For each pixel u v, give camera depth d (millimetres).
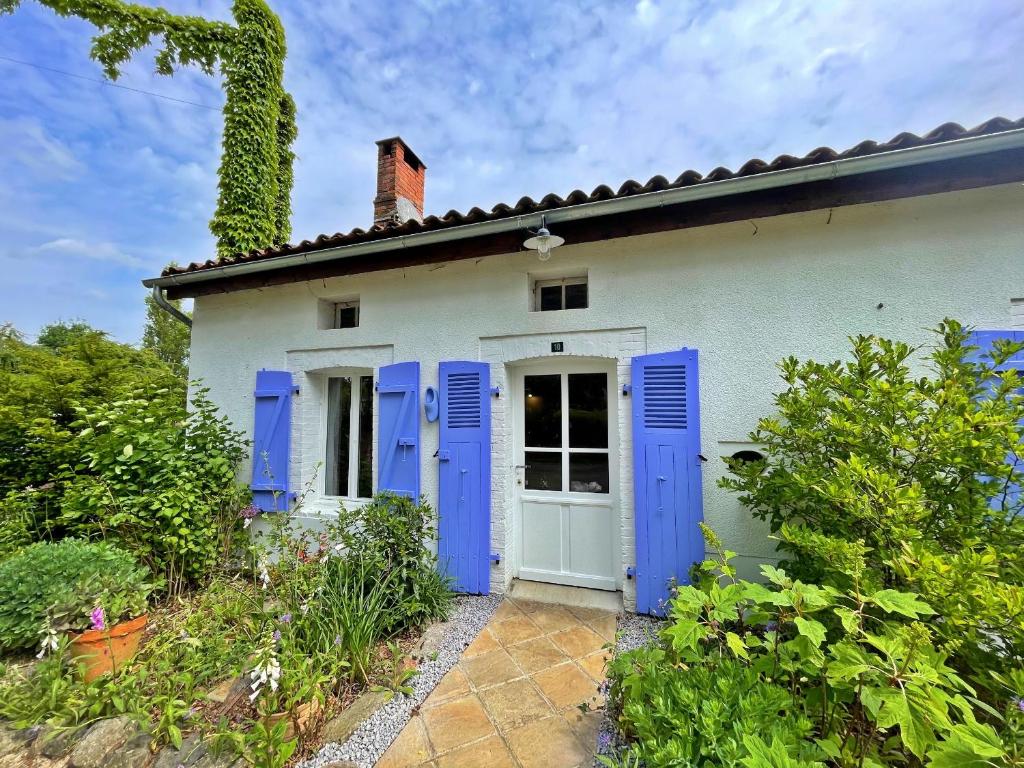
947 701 1212
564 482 3781
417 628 3074
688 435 3166
